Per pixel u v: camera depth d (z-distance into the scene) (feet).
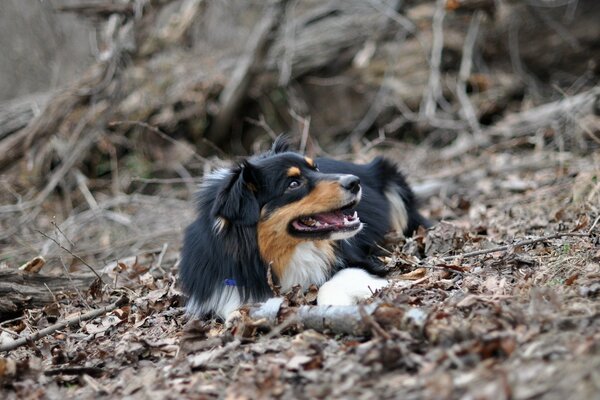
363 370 14.23
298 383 14.48
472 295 17.24
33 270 26.00
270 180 20.99
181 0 47.29
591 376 11.87
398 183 27.58
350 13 48.65
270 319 17.84
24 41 49.96
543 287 17.54
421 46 46.88
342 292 20.26
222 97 45.96
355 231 20.85
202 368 16.26
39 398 16.14
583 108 36.60
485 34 46.01
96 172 43.83
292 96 47.14
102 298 24.25
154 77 45.80
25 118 42.50
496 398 12.03
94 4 37.37
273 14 45.39
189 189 41.55
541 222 25.93
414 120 44.14
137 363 17.62
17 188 40.70
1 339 21.16
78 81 39.17
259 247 21.12
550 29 45.39
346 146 46.14
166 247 29.22
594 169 29.22
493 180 34.14
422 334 15.07
